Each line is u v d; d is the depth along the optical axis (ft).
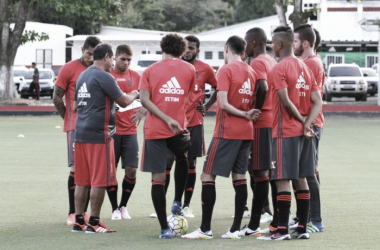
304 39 56.85
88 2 218.38
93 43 59.41
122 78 63.36
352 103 239.91
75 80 59.98
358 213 63.05
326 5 322.34
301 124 51.78
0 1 221.05
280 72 51.21
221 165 52.34
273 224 55.57
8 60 223.30
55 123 173.37
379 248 49.01
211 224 59.06
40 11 393.09
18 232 54.85
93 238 52.60
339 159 104.53
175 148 53.31
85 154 55.11
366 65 321.52
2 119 186.29
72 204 58.65
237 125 52.39
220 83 52.60
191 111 64.69
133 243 50.65
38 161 100.48
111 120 55.16
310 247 49.26
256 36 56.18
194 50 64.95
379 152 113.70
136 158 62.13
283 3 219.61
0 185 79.00
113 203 61.82
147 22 495.41
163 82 52.49
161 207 52.54
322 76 56.85
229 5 542.16
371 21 220.64
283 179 51.83
